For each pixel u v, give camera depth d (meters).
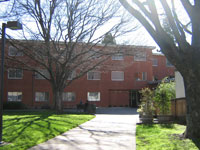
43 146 6.90
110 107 35.59
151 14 7.86
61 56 20.81
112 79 36.41
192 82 7.36
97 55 22.02
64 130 9.90
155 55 41.94
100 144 7.22
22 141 7.46
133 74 36.84
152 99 13.92
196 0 7.40
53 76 22.41
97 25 20.09
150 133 9.12
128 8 8.25
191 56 7.40
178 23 8.43
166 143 7.00
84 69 23.09
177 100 14.22
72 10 19.23
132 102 36.88
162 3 7.92
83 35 20.09
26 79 34.31
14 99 33.97
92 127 11.24
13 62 21.97
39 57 20.94
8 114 18.14
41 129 9.83
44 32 19.86
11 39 19.89
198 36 7.38
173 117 14.70
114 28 20.34
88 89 35.50
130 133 9.37
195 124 7.33
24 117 14.95
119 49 20.89
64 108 34.16
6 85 33.72
